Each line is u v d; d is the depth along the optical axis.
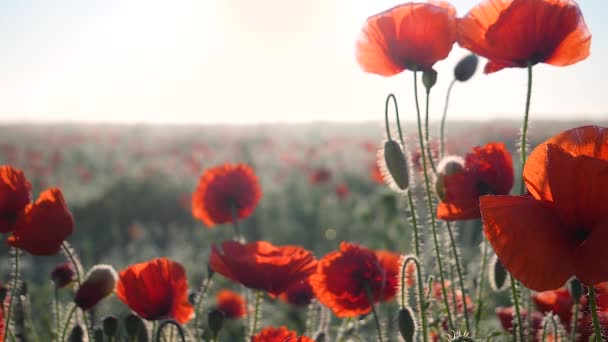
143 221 3.93
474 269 0.95
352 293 0.78
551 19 0.65
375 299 0.78
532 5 0.65
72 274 0.83
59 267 0.83
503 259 0.53
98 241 3.46
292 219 3.44
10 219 0.76
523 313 0.74
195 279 2.04
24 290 0.88
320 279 0.79
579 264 0.53
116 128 16.95
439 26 0.70
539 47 0.66
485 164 0.70
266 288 0.75
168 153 6.67
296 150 6.65
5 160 5.01
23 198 0.76
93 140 8.61
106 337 0.75
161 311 0.75
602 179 0.53
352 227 2.78
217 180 0.99
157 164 5.52
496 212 0.54
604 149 0.55
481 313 0.78
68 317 0.76
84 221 3.85
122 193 4.18
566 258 0.53
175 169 4.92
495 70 0.70
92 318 0.82
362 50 0.74
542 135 10.12
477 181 0.70
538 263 0.53
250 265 0.73
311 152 5.24
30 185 0.77
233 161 5.41
